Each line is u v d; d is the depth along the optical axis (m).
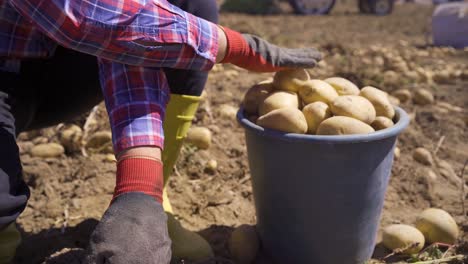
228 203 2.20
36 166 2.46
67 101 1.67
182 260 1.65
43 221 2.03
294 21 9.35
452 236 1.91
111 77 1.29
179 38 1.21
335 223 1.60
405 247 1.84
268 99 1.65
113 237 1.07
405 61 5.37
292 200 1.61
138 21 1.16
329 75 4.41
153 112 1.25
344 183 1.55
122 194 1.15
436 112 3.66
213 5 1.65
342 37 7.32
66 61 1.59
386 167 1.63
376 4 11.17
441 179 2.63
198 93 1.68
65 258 1.71
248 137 1.68
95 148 2.66
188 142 2.68
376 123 1.62
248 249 1.76
